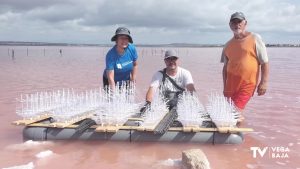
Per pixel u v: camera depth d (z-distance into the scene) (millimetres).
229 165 2170
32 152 2387
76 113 2773
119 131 2596
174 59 3061
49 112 2887
